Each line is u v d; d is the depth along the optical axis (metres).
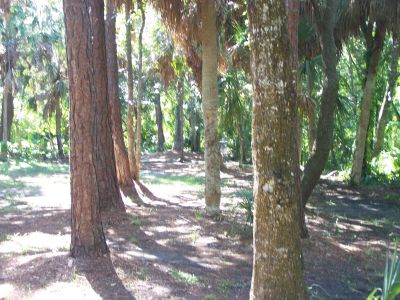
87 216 6.82
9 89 27.39
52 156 30.91
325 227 10.76
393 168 19.27
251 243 8.73
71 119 6.76
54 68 29.25
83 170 6.76
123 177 13.01
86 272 6.30
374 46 17.48
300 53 15.65
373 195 16.03
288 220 4.30
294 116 4.29
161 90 31.69
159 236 8.95
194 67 16.08
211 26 10.56
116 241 8.41
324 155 9.62
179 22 10.84
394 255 3.60
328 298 6.25
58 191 15.24
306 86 17.00
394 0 15.39
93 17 10.37
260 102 4.25
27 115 37.91
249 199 9.69
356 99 23.11
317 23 10.06
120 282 6.11
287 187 4.29
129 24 13.99
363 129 17.75
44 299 5.41
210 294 5.99
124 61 25.11
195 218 10.53
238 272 7.10
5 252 7.41
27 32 27.30
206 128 10.80
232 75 17.55
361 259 8.27
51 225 9.70
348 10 16.06
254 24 4.22
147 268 6.84
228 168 24.14
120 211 10.51
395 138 22.72
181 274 6.70
